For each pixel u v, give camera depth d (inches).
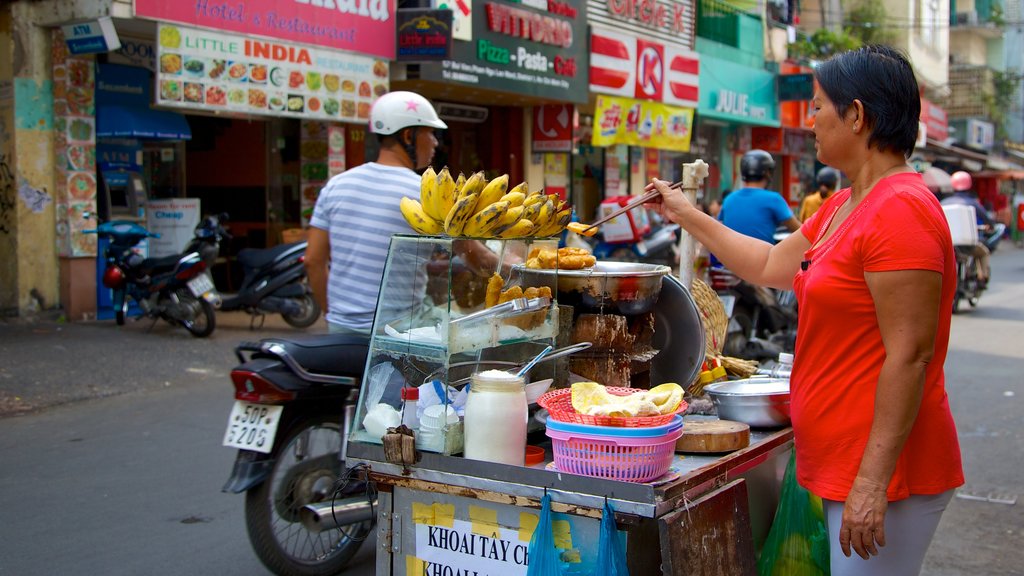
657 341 130.8
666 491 88.0
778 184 904.9
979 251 509.4
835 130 89.6
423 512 102.6
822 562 118.4
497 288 112.5
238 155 491.2
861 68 87.5
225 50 366.0
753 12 796.6
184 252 363.9
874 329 85.6
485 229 104.6
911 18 1163.9
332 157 446.9
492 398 97.6
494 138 593.6
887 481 81.8
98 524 174.6
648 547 99.9
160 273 363.6
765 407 115.9
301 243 373.7
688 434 103.4
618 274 117.4
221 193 498.9
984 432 247.6
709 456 102.9
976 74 1438.2
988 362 352.8
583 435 90.1
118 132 383.9
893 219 81.8
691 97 677.3
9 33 358.6
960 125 1321.4
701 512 92.7
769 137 834.2
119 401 272.1
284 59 390.0
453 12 459.2
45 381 285.7
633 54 609.6
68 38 354.0
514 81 509.0
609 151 682.2
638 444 88.9
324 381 142.1
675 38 673.0
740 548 98.7
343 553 153.5
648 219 532.4
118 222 377.1
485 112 583.5
